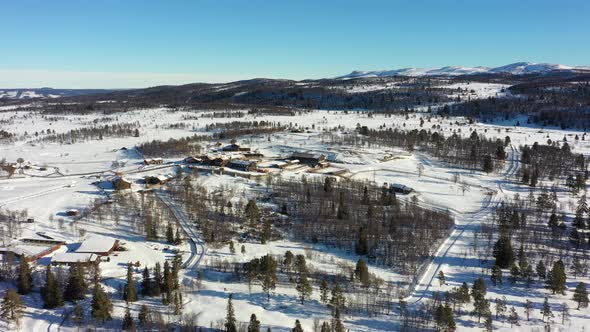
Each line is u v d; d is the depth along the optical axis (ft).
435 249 442.09
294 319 323.16
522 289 363.97
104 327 310.04
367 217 517.14
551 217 485.97
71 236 466.29
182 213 541.75
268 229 466.29
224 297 352.90
